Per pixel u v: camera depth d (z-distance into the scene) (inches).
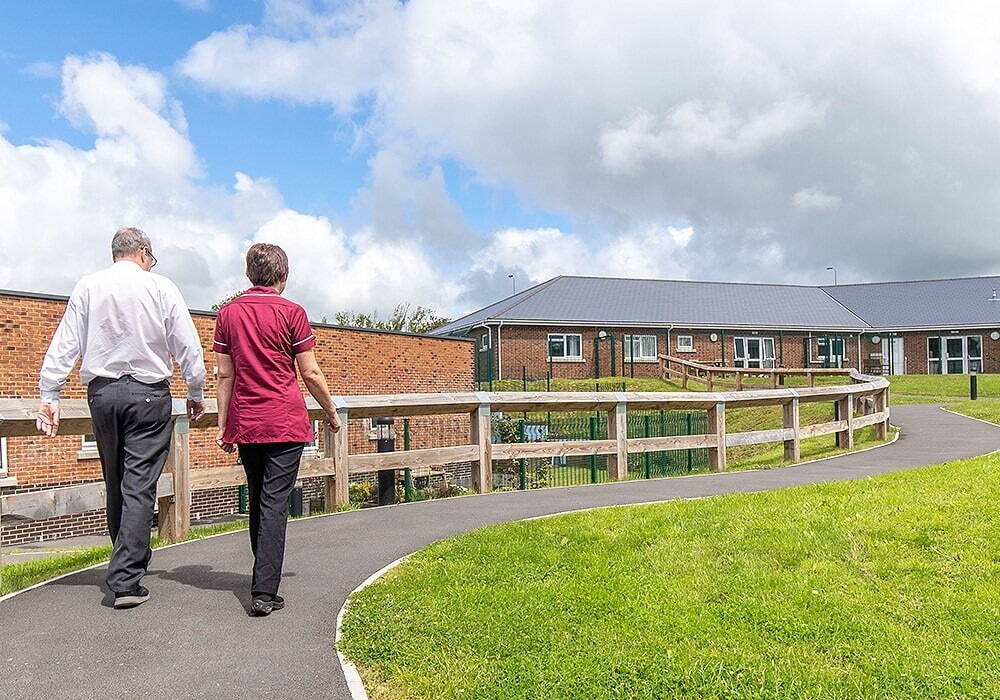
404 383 906.1
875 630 180.4
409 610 188.1
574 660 162.2
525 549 242.1
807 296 1865.2
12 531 606.2
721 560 231.5
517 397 425.1
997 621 185.6
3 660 159.6
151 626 178.9
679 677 156.2
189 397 205.6
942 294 1838.1
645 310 1627.7
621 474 462.9
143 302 192.9
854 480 349.4
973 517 259.8
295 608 191.8
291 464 190.7
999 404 928.9
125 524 190.9
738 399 515.5
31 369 621.0
